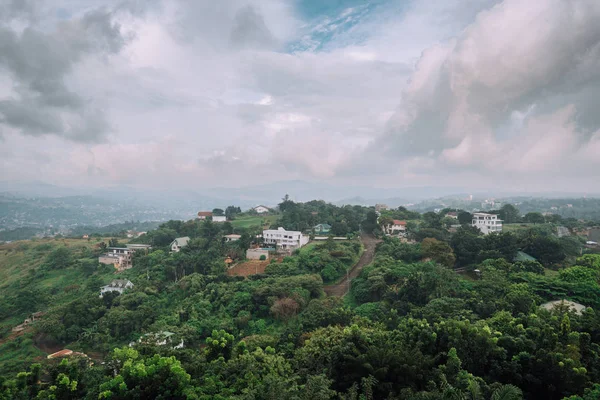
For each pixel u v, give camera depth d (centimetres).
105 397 1911
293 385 1978
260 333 4747
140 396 1955
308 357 2528
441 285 4419
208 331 4931
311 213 11894
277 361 2553
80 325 5719
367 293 5172
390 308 4597
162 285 6831
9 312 6838
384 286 5091
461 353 2331
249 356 2511
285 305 5050
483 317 3566
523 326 2789
